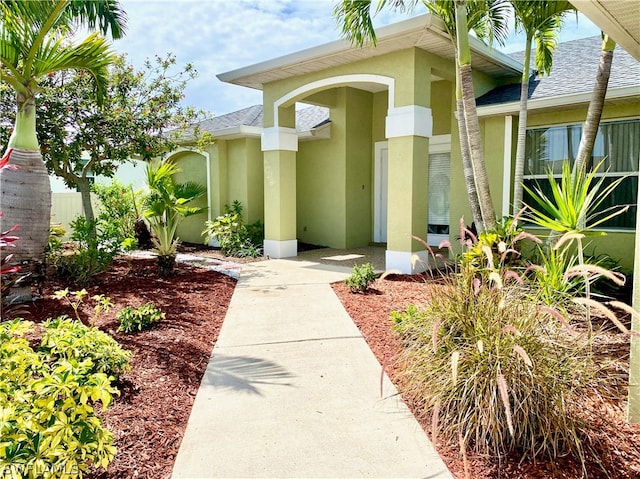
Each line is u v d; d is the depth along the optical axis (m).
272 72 10.27
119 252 8.48
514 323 3.05
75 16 7.59
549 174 5.14
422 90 8.73
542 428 2.74
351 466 2.73
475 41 8.74
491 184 9.63
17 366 2.66
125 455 2.79
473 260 3.74
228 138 13.59
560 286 4.58
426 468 2.70
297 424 3.23
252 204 13.67
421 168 8.87
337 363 4.36
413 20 7.53
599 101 6.63
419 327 3.81
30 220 5.89
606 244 8.28
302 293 7.36
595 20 3.16
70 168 10.65
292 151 11.52
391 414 3.36
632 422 3.03
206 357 4.53
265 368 4.25
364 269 7.68
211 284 8.01
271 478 2.62
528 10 6.98
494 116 9.28
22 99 5.87
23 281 5.83
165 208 8.37
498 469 2.65
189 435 3.08
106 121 10.09
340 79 9.68
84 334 3.43
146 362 4.23
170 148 11.55
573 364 2.97
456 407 3.00
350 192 13.20
